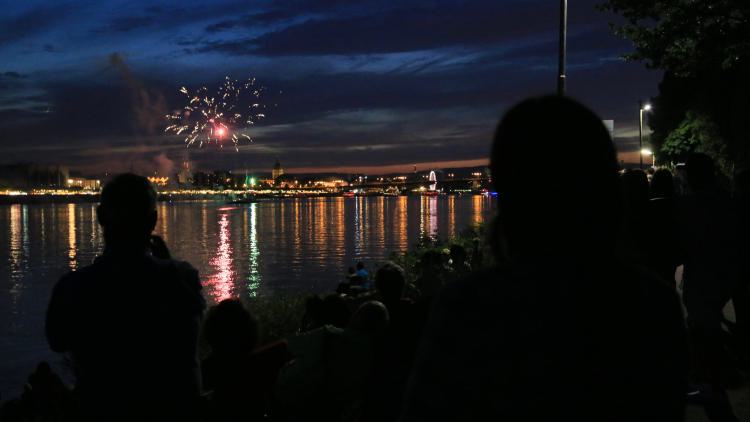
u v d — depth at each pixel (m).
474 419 1.35
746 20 14.22
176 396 2.99
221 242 98.50
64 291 2.94
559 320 1.34
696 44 14.81
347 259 70.50
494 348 1.35
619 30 15.86
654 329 1.41
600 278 1.41
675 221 5.64
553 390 1.32
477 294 1.40
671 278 5.80
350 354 4.95
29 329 30.02
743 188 6.80
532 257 1.45
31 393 6.53
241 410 4.01
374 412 4.43
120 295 2.94
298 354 5.00
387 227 123.12
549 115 1.48
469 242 16.86
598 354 1.34
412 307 4.50
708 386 5.61
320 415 4.89
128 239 3.04
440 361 1.38
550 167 1.43
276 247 87.81
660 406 1.39
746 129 28.36
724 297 5.64
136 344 2.92
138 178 3.11
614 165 1.51
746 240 6.02
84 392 2.97
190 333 3.09
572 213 1.43
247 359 4.08
